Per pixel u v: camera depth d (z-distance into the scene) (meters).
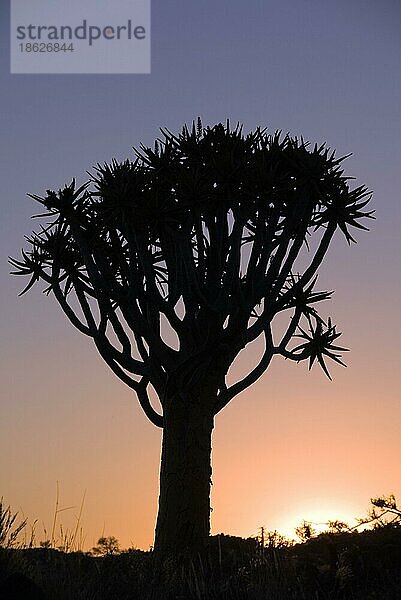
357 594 10.17
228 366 14.41
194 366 14.06
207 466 14.12
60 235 15.27
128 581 10.48
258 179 13.91
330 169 14.63
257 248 14.55
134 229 13.73
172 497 13.86
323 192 14.52
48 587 8.91
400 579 10.30
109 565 10.71
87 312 15.12
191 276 13.79
